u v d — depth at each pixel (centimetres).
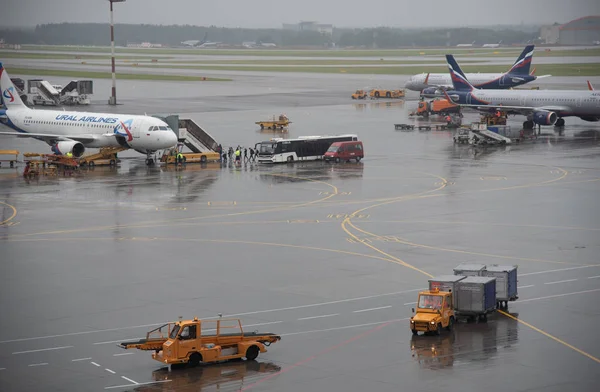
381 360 5678
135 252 8838
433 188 12825
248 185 13212
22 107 17362
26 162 14588
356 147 15938
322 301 7075
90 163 15375
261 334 5938
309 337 6172
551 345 5959
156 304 6994
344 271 8050
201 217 10669
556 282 7650
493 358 5697
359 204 11556
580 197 11969
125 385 5269
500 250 8850
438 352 5831
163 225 10188
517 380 5281
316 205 11488
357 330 6328
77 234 9700
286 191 12638
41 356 5791
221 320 6544
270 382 5309
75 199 11944
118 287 7519
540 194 12231
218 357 5678
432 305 6356
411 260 8444
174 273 8000
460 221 10381
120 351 5909
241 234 9706
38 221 10425
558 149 17312
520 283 7631
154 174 14450
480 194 12269
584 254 8669
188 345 5594
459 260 8438
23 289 7462
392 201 11769
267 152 15812
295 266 8250
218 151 16500
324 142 16375
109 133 15612
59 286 7556
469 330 6334
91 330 6344
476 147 17838
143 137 15288
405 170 14725
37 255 8719
